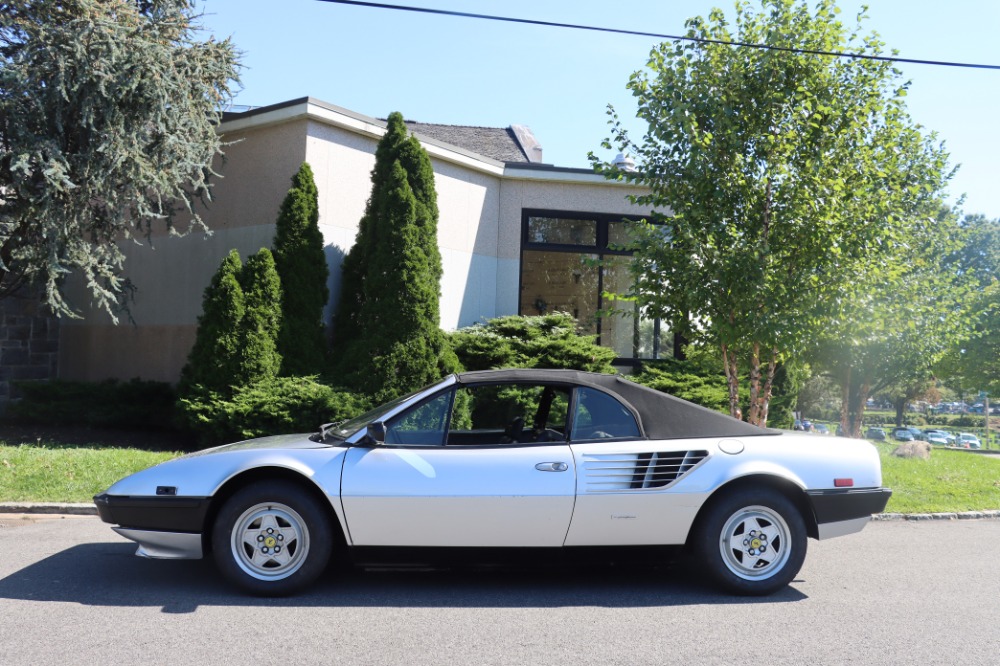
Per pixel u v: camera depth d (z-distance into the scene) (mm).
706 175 9352
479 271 14961
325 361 11977
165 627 4539
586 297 15773
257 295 11227
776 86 9352
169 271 14164
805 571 6191
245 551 5160
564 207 15633
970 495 9578
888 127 9336
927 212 11656
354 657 4121
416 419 5410
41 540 6629
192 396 11062
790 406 15359
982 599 5438
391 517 5105
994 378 38500
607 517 5211
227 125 13109
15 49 10969
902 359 11992
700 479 5297
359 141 13156
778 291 9070
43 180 10984
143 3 11773
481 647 4312
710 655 4246
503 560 5238
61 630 4449
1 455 9352
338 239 12758
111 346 15062
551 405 5582
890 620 4926
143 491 5184
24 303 15320
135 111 11031
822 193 9086
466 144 19109
